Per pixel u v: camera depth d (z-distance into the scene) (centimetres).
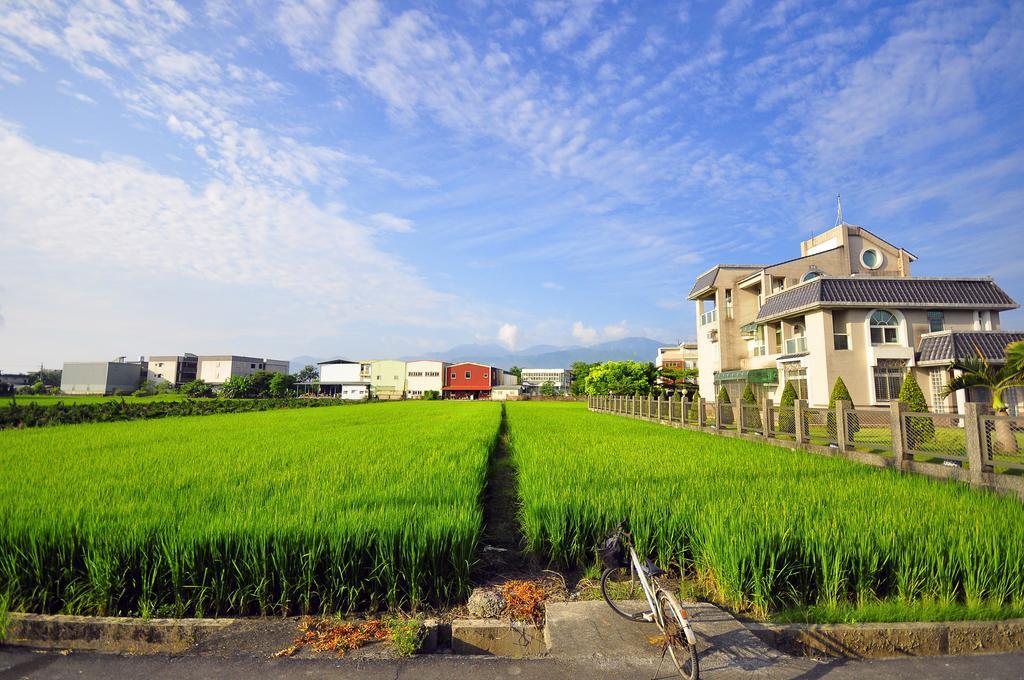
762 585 498
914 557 512
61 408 2689
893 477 911
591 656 427
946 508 662
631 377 5288
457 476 929
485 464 1163
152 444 1520
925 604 488
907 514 632
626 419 2941
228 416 3300
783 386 2770
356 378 9719
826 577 502
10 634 488
